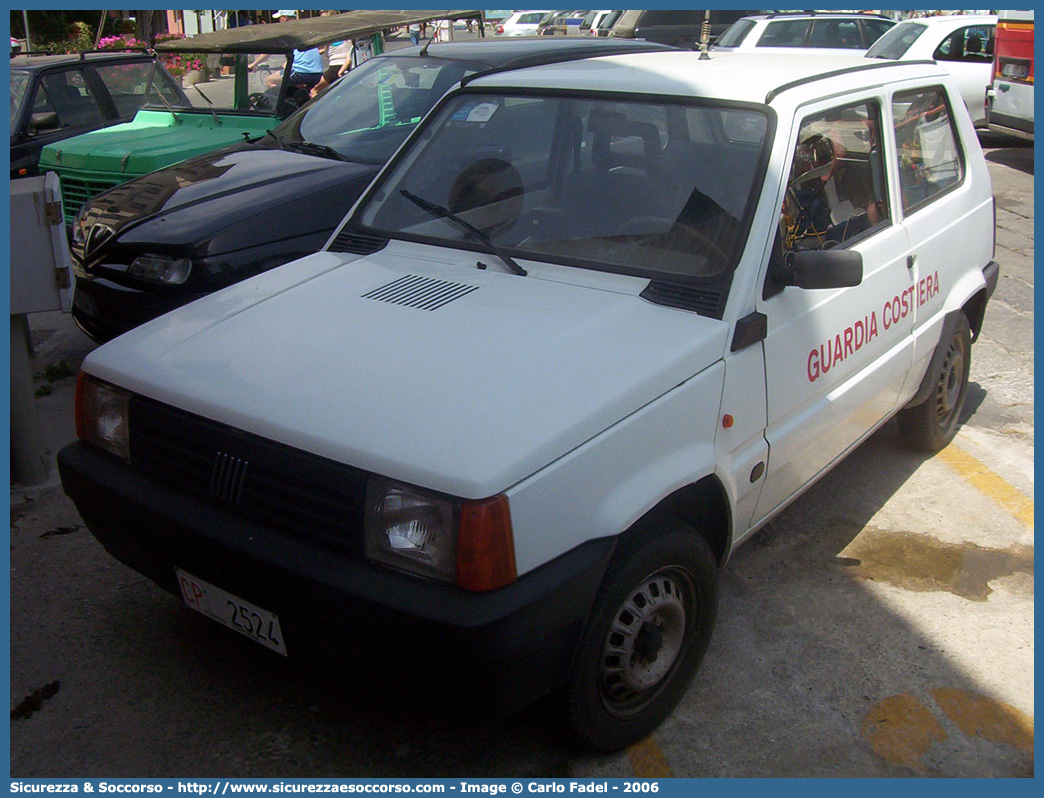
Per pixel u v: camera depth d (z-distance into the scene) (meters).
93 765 2.75
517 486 2.27
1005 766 2.85
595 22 18.73
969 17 13.33
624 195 3.25
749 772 2.80
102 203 5.46
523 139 3.54
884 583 3.74
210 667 3.18
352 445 2.35
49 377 5.70
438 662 2.25
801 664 3.27
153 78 9.57
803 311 3.18
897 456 4.83
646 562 2.64
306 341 2.83
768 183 3.03
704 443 2.80
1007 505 4.35
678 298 2.92
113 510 2.78
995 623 3.51
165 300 4.80
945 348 4.33
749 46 14.55
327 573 2.35
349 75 6.48
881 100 3.78
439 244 3.43
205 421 2.62
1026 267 7.90
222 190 5.24
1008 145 13.32
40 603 3.49
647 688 2.82
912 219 3.98
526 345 2.70
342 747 2.85
